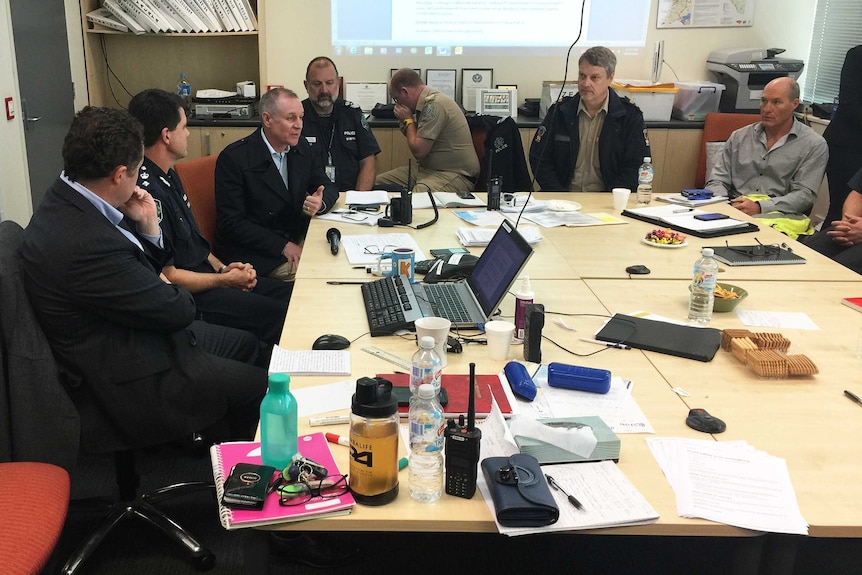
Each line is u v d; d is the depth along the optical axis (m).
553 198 3.67
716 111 4.84
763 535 1.28
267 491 1.27
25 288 1.81
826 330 2.11
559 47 5.00
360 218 3.17
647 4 4.96
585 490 1.33
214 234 3.26
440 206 3.43
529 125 4.74
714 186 3.99
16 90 3.77
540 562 2.17
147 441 1.99
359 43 4.94
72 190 1.86
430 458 1.31
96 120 1.85
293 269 3.16
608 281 2.47
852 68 3.97
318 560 2.11
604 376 1.68
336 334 1.94
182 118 2.63
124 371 1.91
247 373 2.18
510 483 1.28
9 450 1.81
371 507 1.27
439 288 2.30
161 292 1.92
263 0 4.64
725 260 2.68
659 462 1.42
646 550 2.23
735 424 1.57
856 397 1.69
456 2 4.89
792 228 3.48
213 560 2.08
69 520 2.29
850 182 3.62
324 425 1.53
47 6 4.11
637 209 3.37
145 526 2.25
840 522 1.26
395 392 1.61
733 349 1.91
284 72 4.98
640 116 3.93
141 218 2.37
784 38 5.10
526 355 1.85
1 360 1.77
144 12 4.54
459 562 2.15
